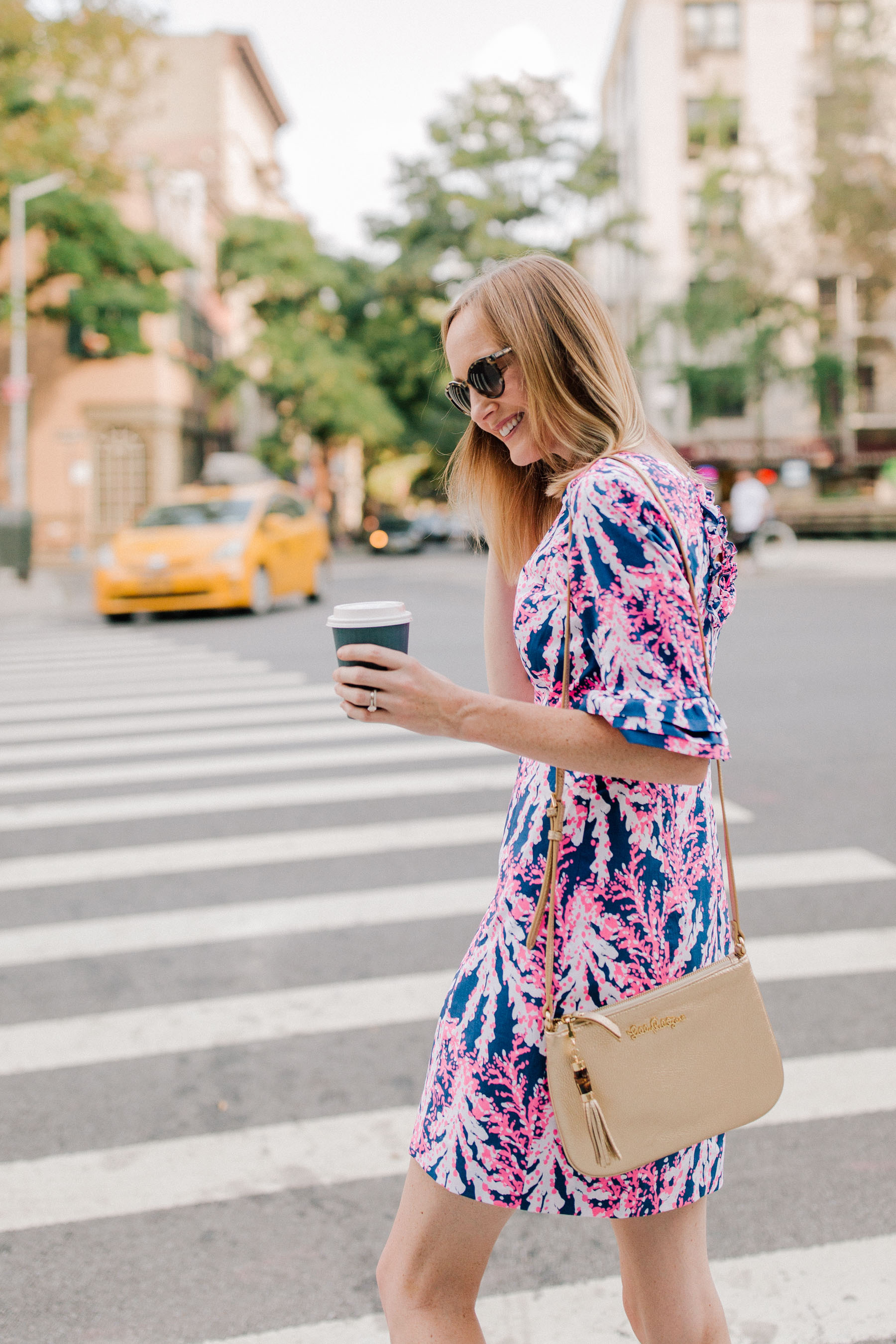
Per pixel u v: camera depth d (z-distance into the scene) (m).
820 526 34.56
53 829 5.57
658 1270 1.50
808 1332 2.13
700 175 43.00
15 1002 3.65
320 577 17.14
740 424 43.69
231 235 36.44
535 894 1.46
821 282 42.31
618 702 1.32
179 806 5.93
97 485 35.97
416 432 41.22
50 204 25.92
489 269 1.59
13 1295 2.28
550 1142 1.45
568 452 1.53
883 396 44.06
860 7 33.69
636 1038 1.41
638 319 41.31
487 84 38.12
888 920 4.16
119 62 26.14
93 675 10.18
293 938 4.12
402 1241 1.54
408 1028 3.42
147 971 3.88
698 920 1.48
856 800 5.71
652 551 1.35
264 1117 2.94
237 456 30.14
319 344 37.06
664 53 42.72
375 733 7.60
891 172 33.16
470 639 11.70
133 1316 2.21
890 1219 2.47
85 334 35.31
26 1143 2.83
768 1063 1.46
